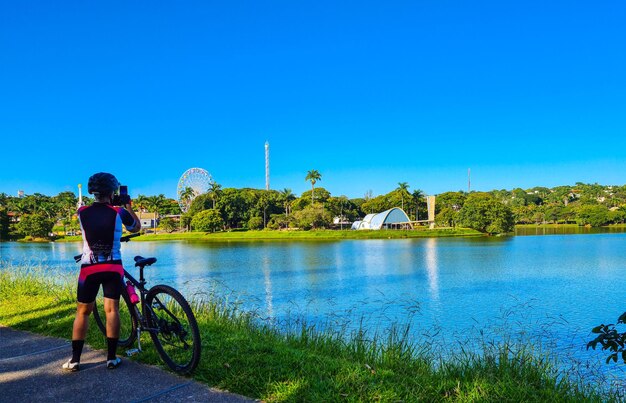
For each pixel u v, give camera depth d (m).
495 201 114.31
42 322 6.71
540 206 196.62
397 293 24.81
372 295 23.97
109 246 4.51
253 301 20.77
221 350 5.02
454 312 18.89
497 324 16.11
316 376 4.23
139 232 4.91
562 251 56.31
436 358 6.89
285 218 131.88
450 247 67.31
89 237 4.47
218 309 9.34
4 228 115.50
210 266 41.50
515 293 24.69
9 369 4.56
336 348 6.55
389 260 46.91
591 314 18.62
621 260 43.94
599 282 28.94
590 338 13.50
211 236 112.88
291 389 3.86
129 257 49.72
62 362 4.75
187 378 4.22
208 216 124.00
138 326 4.91
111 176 4.62
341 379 4.11
